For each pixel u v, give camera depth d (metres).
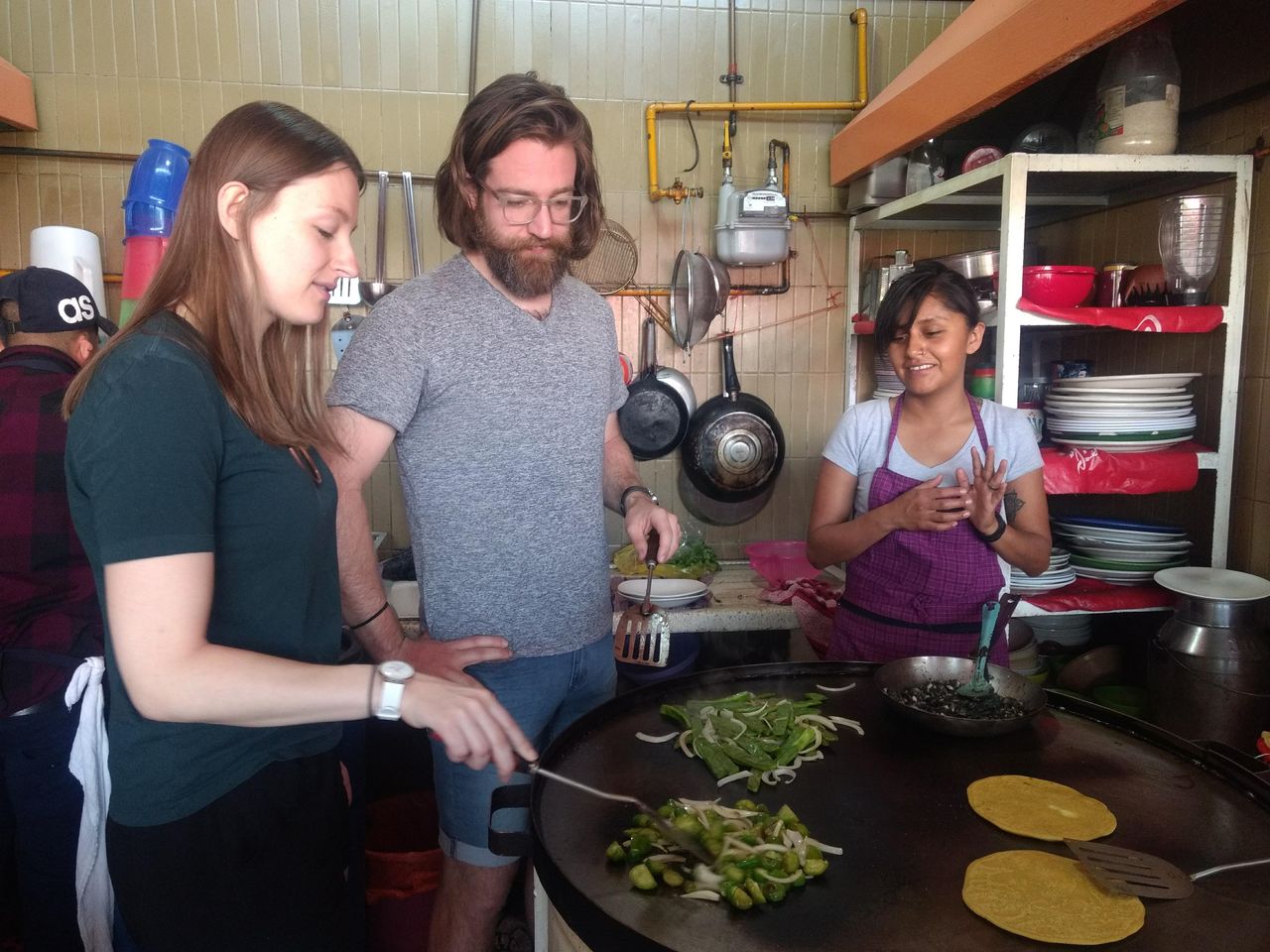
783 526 2.96
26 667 1.62
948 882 0.96
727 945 0.85
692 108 2.69
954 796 1.13
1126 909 0.90
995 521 1.59
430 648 1.42
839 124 2.84
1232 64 2.11
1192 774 1.19
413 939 1.90
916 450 1.74
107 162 2.57
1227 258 2.11
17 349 1.69
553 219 1.41
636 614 1.64
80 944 1.73
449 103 2.67
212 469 0.90
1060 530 2.24
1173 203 1.98
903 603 1.71
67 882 1.70
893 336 1.69
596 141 2.75
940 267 1.66
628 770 1.20
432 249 2.72
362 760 1.88
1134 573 2.12
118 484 0.82
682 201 2.78
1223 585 1.87
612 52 2.72
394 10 2.62
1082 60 2.36
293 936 1.07
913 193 2.46
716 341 2.85
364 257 2.70
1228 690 1.80
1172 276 2.04
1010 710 1.34
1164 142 1.99
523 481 1.46
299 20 2.59
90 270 2.46
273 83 2.61
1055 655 2.33
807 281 2.89
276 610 0.99
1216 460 2.07
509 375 1.44
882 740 1.28
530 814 1.04
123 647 0.82
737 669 1.49
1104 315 1.96
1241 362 2.14
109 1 2.53
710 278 2.62
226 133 0.92
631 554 2.69
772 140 2.79
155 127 2.58
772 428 2.73
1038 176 2.20
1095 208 2.57
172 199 2.32
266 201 0.92
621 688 2.40
